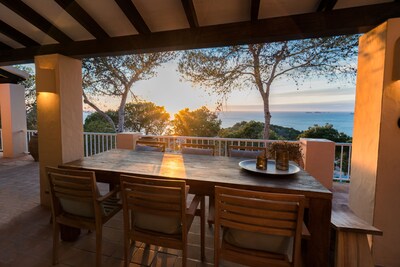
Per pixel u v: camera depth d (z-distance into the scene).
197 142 4.93
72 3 2.49
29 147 5.40
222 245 1.49
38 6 2.60
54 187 1.83
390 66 1.88
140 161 2.53
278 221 1.30
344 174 5.12
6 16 2.79
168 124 8.10
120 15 2.63
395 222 1.96
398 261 1.98
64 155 3.00
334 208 2.05
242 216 1.35
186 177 1.92
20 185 3.81
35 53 3.09
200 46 2.66
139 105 8.14
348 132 5.41
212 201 1.95
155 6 2.47
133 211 1.70
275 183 1.76
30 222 2.58
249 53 5.52
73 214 1.88
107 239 2.24
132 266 1.85
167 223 1.62
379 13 2.03
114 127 7.81
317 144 3.63
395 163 1.93
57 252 1.88
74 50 2.95
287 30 2.29
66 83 3.02
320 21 2.19
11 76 5.75
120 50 2.81
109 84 6.93
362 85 2.23
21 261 1.90
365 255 1.65
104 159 2.62
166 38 2.67
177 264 1.88
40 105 3.02
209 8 2.40
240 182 1.79
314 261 1.63
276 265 1.37
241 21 2.46
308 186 1.70
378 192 1.98
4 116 5.86
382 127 1.93
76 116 3.20
